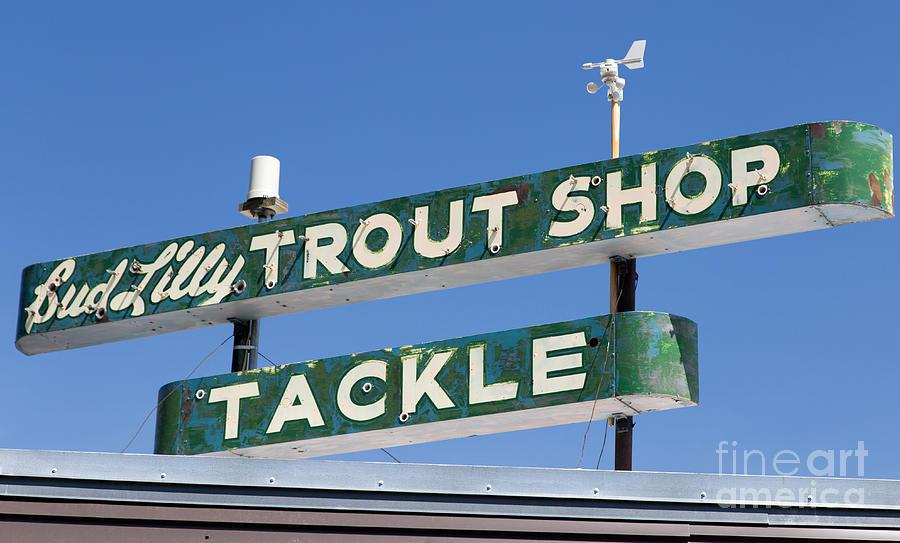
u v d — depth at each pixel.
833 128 12.74
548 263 13.99
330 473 7.35
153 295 15.78
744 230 13.01
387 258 14.57
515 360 13.59
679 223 13.10
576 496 7.32
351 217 14.98
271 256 15.27
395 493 7.32
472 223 14.21
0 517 7.19
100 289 16.12
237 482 7.31
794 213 12.63
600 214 13.55
